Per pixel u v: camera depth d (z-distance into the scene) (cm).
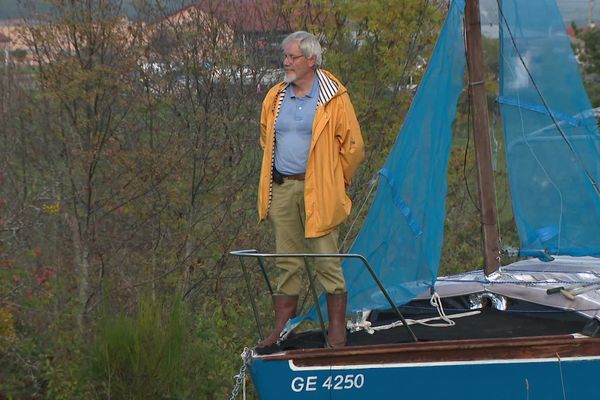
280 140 2661
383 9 4100
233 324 3694
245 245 3853
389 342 2673
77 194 3634
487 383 2561
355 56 4181
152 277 3716
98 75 3541
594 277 3047
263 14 4003
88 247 3641
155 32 3762
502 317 2947
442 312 2923
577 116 3111
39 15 3584
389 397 2517
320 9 4125
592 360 2622
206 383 3181
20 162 3850
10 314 3256
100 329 3178
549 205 3095
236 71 3894
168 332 3100
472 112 3052
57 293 3547
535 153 3102
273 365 2477
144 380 3033
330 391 2488
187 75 3819
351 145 2614
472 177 4538
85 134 3634
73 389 3105
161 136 3778
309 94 2631
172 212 3791
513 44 3088
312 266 3241
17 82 3909
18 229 3441
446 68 2884
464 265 4509
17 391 3225
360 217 4103
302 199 2647
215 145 3809
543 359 2589
